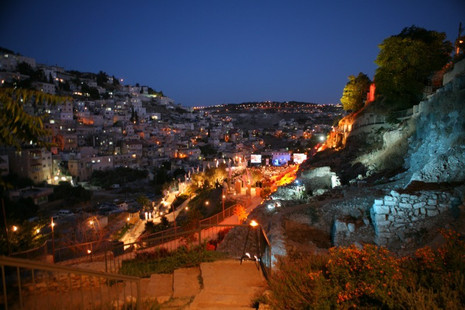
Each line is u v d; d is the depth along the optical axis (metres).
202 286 8.74
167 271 10.62
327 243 14.78
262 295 7.36
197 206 51.25
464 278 5.77
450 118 17.12
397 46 30.36
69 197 79.62
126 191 95.06
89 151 117.81
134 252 14.04
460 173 13.90
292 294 6.61
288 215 16.88
